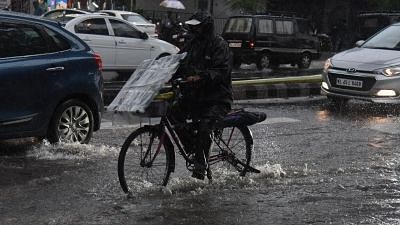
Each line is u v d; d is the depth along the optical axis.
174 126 9.46
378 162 12.23
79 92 12.70
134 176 9.41
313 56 35.75
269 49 33.38
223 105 9.54
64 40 12.72
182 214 8.59
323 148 13.46
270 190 10.02
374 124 16.48
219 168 10.98
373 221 8.47
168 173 9.67
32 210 8.64
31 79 11.86
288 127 15.95
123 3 62.19
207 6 59.84
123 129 15.13
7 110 11.57
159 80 8.98
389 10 53.69
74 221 8.19
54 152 12.20
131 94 9.20
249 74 29.95
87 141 13.06
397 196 9.80
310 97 23.00
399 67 18.58
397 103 18.77
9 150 12.44
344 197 9.68
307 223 8.37
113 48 24.08
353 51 20.22
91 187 9.86
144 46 25.03
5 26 11.84
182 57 9.18
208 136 9.48
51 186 9.89
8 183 10.02
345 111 18.88
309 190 10.08
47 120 12.27
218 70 9.22
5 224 8.03
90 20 23.75
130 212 8.59
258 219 8.49
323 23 56.84
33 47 12.14
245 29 33.00
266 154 12.77
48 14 29.17
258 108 19.48
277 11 55.28
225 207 8.99
